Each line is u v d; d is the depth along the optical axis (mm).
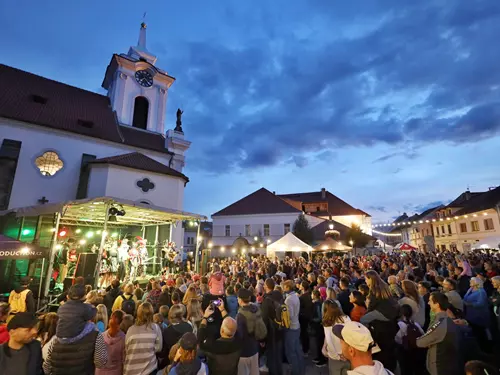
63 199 20047
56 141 20812
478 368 2172
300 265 14219
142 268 16250
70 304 3502
